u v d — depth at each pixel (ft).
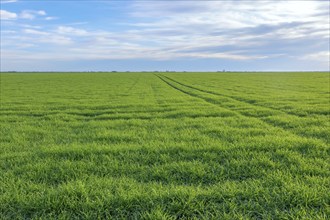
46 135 26.58
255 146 20.49
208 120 33.83
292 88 89.76
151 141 22.72
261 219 11.20
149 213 11.59
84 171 16.14
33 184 14.19
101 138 24.71
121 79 176.96
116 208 11.74
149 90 90.33
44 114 41.65
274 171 15.43
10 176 15.39
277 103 50.62
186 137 24.25
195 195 12.58
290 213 11.37
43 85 118.93
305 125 29.50
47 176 15.48
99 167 16.60
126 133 26.32
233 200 12.32
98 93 80.12
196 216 11.48
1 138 24.94
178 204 11.84
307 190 12.83
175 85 116.67
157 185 13.93
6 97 68.03
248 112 40.73
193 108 46.09
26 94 76.79
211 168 16.35
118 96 70.59
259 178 14.84
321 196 12.35
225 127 29.07
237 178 15.23
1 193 13.28
